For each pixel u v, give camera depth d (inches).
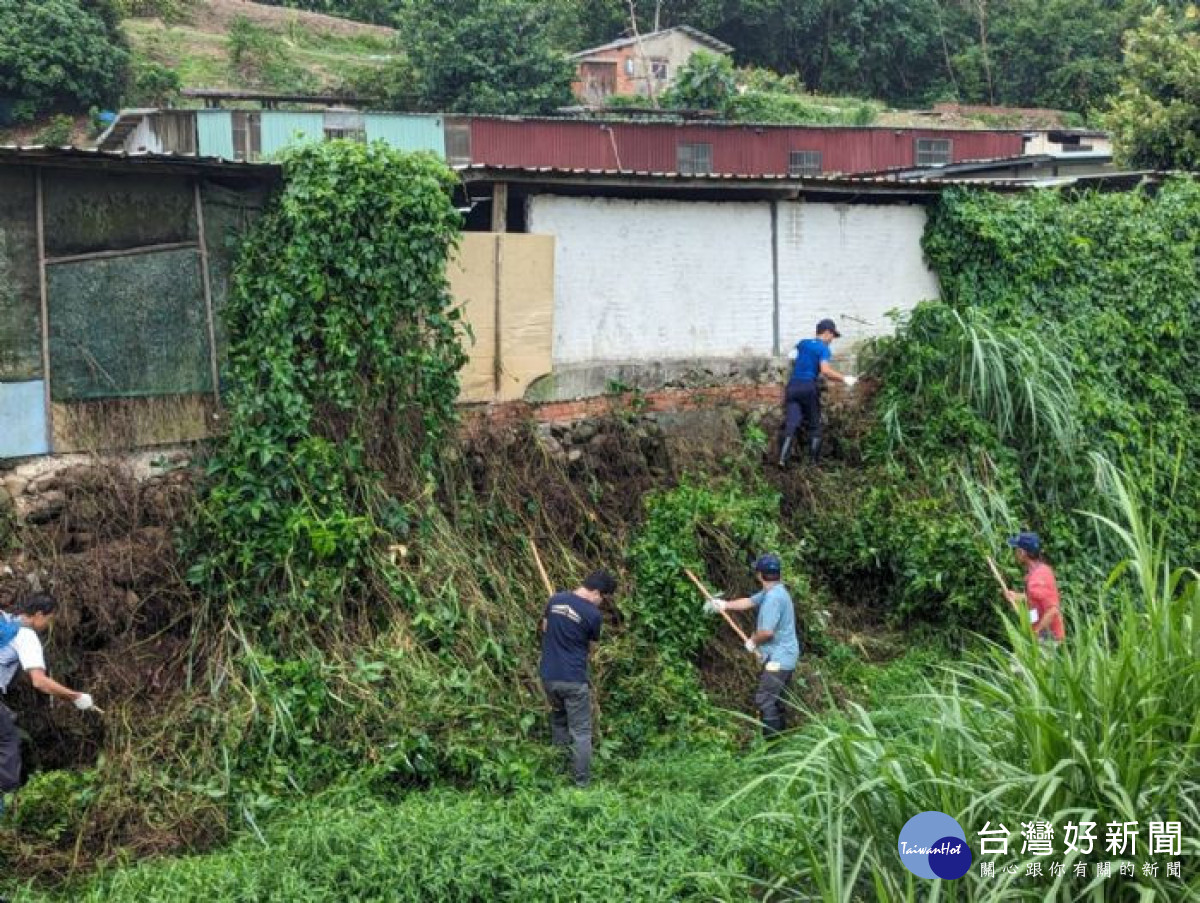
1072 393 477.7
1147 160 830.5
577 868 251.6
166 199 351.9
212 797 281.1
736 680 374.0
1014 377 472.7
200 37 1501.0
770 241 494.6
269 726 295.9
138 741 292.5
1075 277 541.6
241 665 310.0
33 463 331.9
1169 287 563.8
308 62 1486.2
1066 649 241.0
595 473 422.6
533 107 1213.1
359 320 352.8
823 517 444.1
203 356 358.6
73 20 1148.5
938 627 422.6
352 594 331.0
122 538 327.9
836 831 223.6
